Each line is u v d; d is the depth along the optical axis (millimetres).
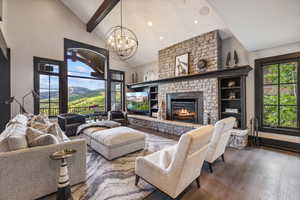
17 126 2037
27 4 4473
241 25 2586
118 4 4484
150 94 6160
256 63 3748
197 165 1741
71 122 4562
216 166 2533
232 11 2229
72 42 5398
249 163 2645
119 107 7172
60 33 5121
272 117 3615
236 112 3848
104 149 2801
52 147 1718
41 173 1657
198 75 4371
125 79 7176
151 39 5406
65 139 2436
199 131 1573
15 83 4277
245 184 2004
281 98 3486
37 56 4652
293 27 2617
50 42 4906
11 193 1486
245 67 3455
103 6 4500
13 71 4242
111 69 6660
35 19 4617
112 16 5047
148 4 4219
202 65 4258
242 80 3664
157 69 6465
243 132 3441
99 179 2088
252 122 3812
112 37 3949
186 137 1416
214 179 2127
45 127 2363
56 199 1606
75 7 5223
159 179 1632
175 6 3922
